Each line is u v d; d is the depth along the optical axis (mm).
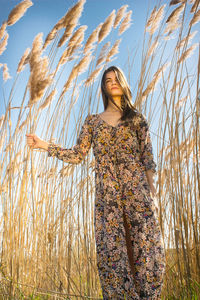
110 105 2320
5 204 2980
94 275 2730
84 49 3268
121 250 1939
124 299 1885
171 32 2922
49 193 3074
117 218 1992
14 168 3035
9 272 2861
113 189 2043
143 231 2000
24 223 2992
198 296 2229
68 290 2682
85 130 2318
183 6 2822
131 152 2127
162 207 2801
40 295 2820
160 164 2707
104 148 2139
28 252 2979
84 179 2916
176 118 2652
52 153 2314
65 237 2951
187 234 2480
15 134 3041
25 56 3092
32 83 2961
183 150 2865
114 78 2293
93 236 2842
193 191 2578
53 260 2926
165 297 2492
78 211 2869
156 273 1978
